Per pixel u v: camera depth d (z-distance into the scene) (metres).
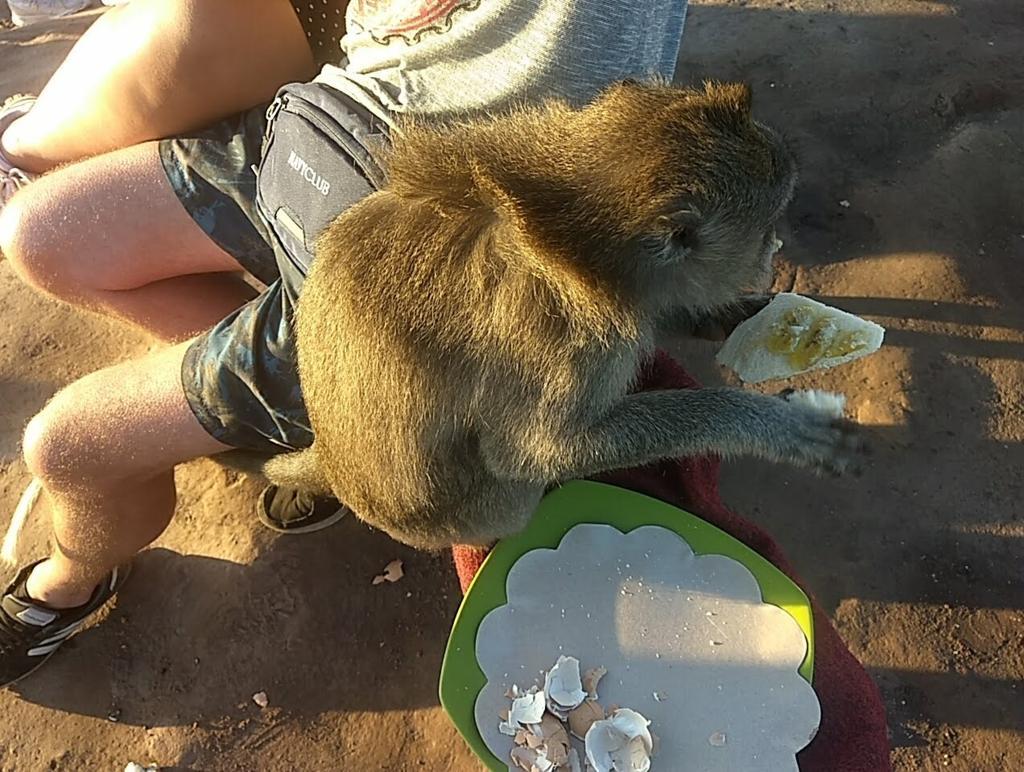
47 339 0.91
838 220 0.94
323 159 0.55
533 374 0.50
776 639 0.58
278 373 0.58
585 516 0.62
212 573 0.77
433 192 0.50
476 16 0.51
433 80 0.54
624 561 0.61
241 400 0.58
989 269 0.90
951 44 1.08
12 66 1.16
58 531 0.65
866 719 0.58
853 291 0.89
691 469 0.64
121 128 0.71
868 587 0.74
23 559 0.78
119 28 0.68
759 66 1.07
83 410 0.59
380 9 0.56
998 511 0.77
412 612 0.75
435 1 0.52
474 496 0.57
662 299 0.53
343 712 0.71
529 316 0.48
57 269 0.67
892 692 0.70
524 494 0.59
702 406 0.56
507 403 0.51
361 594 0.76
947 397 0.82
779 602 0.59
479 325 0.49
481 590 0.60
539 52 0.51
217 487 0.81
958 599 0.74
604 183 0.48
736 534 0.63
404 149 0.52
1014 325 0.86
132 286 0.69
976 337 0.86
